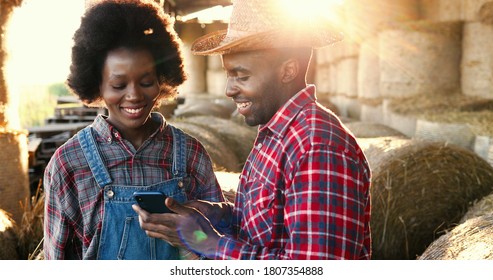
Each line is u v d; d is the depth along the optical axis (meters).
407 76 8.38
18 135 4.96
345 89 11.69
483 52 7.66
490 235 2.59
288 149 1.63
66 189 1.93
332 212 1.51
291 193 1.58
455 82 8.28
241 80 1.69
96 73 1.98
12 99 5.05
